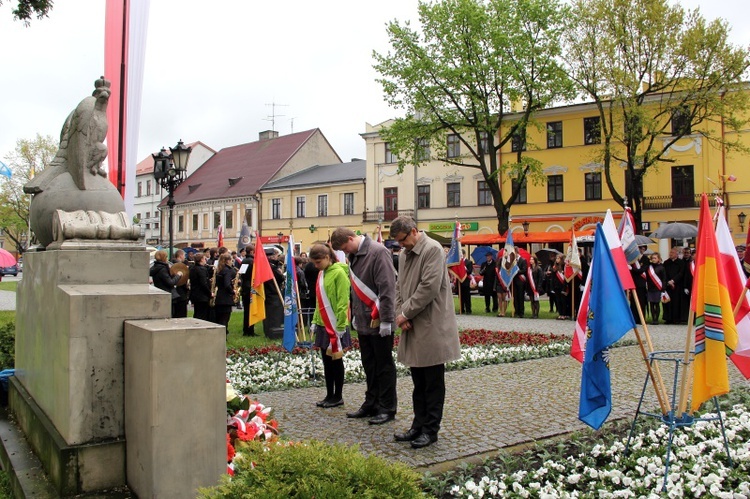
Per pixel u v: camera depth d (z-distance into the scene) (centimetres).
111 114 1083
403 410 655
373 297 609
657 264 1555
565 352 1056
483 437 547
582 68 3067
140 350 330
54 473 356
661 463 461
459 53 3092
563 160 4022
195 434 320
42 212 446
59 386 374
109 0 1086
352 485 253
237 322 1570
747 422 550
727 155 3503
